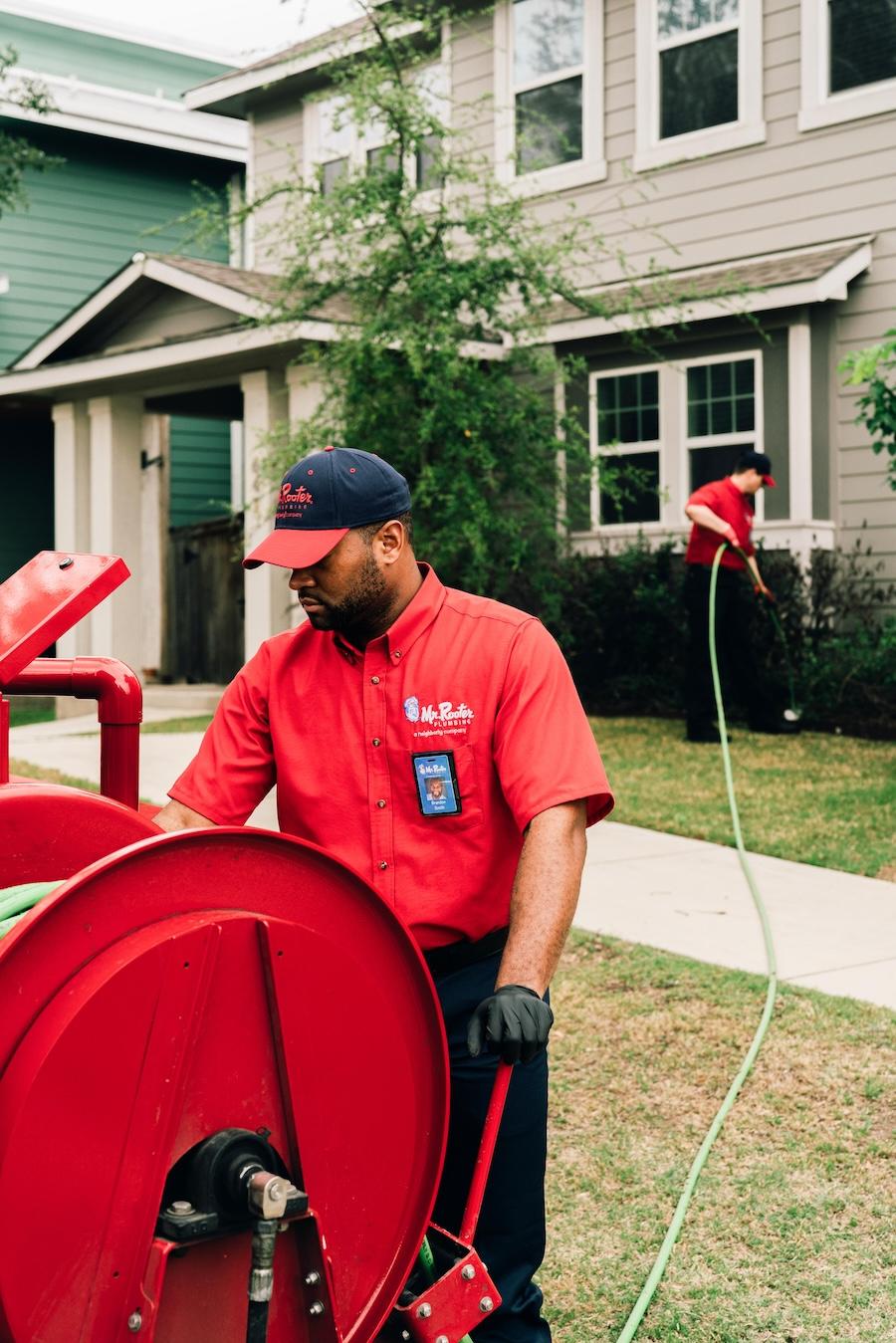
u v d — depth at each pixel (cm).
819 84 1087
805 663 1007
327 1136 171
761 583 912
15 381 1344
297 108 1455
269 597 1150
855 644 1020
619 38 1208
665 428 1155
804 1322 267
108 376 1245
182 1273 158
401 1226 182
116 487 1318
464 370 952
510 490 1041
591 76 1222
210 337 1137
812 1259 289
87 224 1662
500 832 220
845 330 1082
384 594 215
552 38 1255
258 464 1123
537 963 196
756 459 893
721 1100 365
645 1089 373
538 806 207
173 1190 160
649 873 603
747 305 1057
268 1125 167
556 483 1041
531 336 1055
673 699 1108
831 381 1086
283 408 1188
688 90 1175
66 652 1341
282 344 1109
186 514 1712
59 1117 147
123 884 157
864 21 1064
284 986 165
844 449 1087
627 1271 286
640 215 1204
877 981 452
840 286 1040
